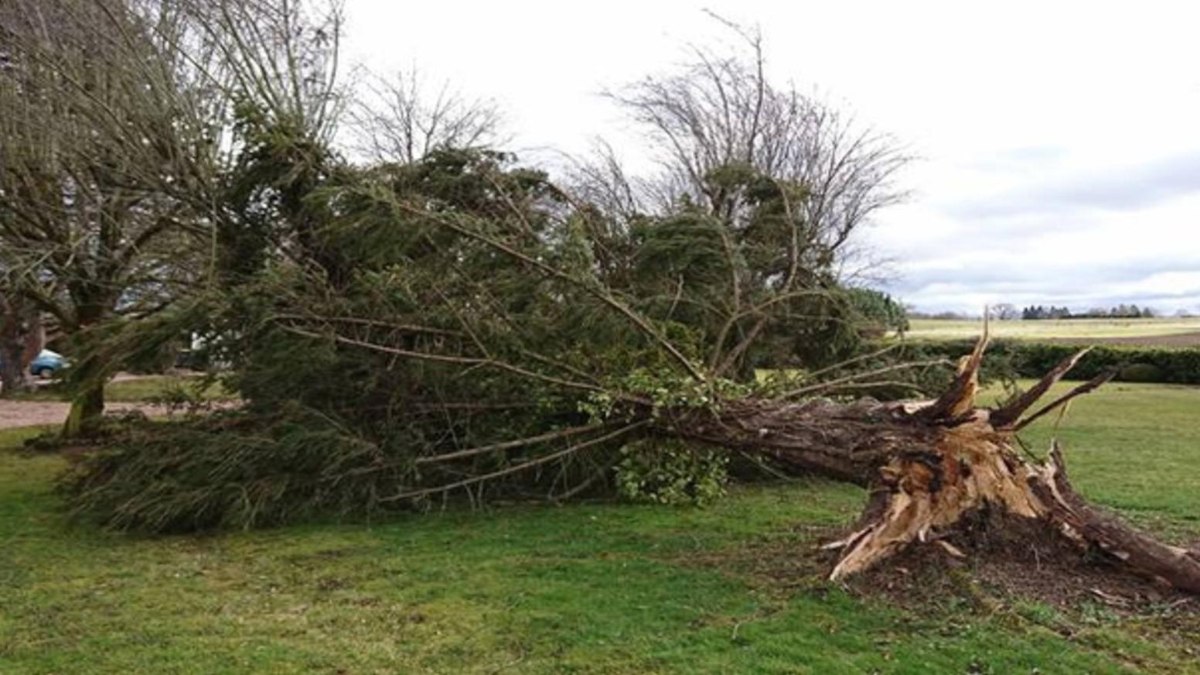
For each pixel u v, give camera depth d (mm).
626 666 3705
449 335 7078
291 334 6844
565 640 4023
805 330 8805
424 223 6887
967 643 3875
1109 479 8391
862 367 8797
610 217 8789
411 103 16672
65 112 9797
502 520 6746
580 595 4695
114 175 9828
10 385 22156
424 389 7227
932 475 4926
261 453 6598
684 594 4684
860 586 4625
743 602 4516
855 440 5238
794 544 5836
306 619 4410
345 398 7148
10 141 9680
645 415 6824
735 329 8398
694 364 7023
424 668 3738
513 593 4770
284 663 3807
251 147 8344
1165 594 4426
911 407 5227
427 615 4434
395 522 6711
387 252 6961
